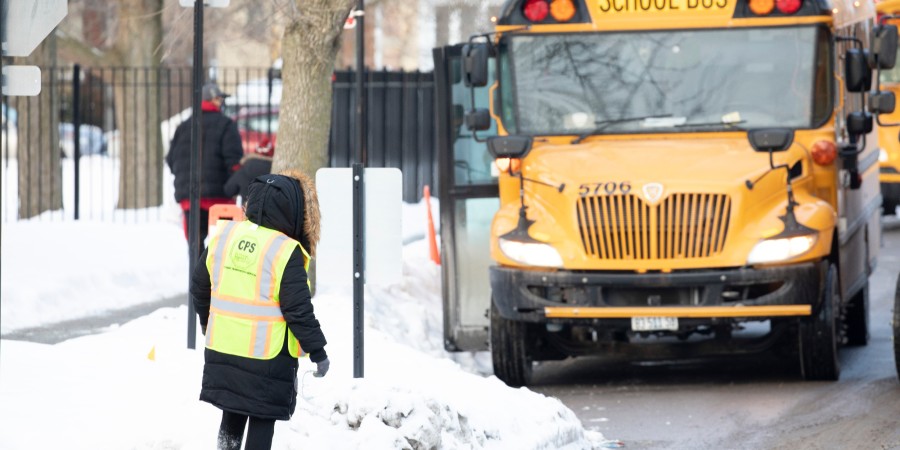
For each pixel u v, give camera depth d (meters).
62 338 36.56
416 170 74.44
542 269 30.91
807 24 32.66
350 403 20.77
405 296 40.81
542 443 23.36
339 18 36.47
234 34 73.88
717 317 30.19
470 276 34.91
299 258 18.38
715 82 32.91
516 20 33.62
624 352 32.50
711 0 33.00
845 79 32.91
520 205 32.19
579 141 33.03
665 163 31.27
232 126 43.28
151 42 72.94
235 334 18.17
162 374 25.66
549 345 33.81
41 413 23.05
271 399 18.20
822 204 31.12
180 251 52.31
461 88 34.94
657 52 33.12
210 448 20.25
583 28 33.34
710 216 30.34
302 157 36.97
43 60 68.44
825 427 26.66
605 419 28.36
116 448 20.70
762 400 29.86
